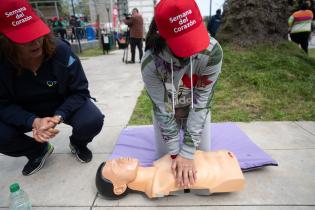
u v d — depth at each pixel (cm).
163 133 177
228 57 457
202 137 201
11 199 164
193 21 131
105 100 394
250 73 409
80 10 2133
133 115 326
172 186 171
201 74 164
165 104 177
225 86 393
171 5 128
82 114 204
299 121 286
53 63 187
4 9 149
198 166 175
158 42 148
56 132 181
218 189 170
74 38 1417
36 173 214
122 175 173
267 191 179
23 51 162
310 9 713
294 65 423
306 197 173
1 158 241
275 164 200
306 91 354
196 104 172
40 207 176
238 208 166
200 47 131
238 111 316
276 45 480
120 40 1297
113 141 261
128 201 177
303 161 212
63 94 204
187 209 167
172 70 156
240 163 200
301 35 672
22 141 201
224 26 516
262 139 250
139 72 609
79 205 176
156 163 188
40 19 162
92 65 770
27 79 189
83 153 226
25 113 188
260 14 480
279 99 343
